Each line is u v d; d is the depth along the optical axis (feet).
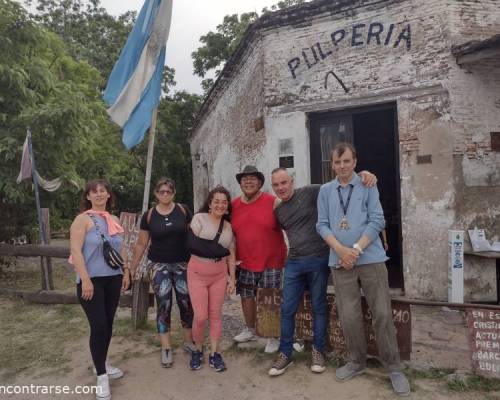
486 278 17.40
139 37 16.25
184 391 11.47
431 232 17.56
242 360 13.15
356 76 18.92
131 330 15.98
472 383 10.89
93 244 11.21
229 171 29.19
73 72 35.24
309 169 20.59
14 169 22.91
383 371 11.82
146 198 16.28
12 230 25.54
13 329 16.61
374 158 26.07
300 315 13.32
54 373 12.87
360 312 11.38
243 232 12.94
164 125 55.83
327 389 11.12
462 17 17.11
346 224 10.91
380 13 18.22
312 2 19.21
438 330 14.73
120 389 11.68
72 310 18.63
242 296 13.92
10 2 23.57
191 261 12.48
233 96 27.66
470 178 17.28
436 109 17.30
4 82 22.89
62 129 23.70
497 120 17.51
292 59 20.54
